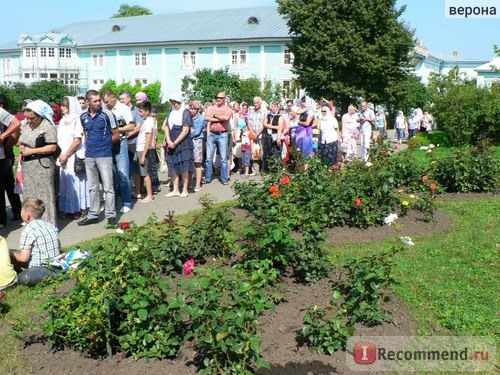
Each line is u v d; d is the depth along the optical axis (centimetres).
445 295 595
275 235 573
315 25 4272
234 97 4194
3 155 942
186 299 525
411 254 742
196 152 1254
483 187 1205
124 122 1039
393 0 4194
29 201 682
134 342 457
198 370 440
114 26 6538
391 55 4225
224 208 688
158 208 1084
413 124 3319
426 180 1073
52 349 486
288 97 4544
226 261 642
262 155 1424
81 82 6625
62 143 1005
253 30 5481
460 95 2342
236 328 424
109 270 488
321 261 606
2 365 468
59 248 692
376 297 525
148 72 6031
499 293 607
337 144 1417
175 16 6412
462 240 812
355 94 4203
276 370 444
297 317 526
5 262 630
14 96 4319
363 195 864
